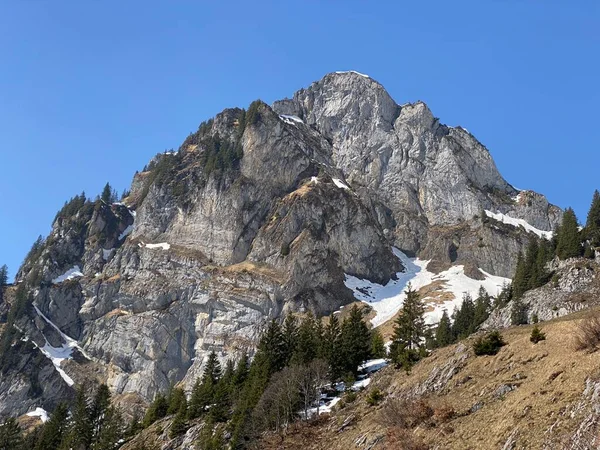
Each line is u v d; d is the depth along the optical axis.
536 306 106.56
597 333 50.31
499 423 45.81
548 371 49.66
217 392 92.06
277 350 96.94
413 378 66.94
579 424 39.22
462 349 65.56
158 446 91.75
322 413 74.94
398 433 53.16
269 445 69.62
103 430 105.44
